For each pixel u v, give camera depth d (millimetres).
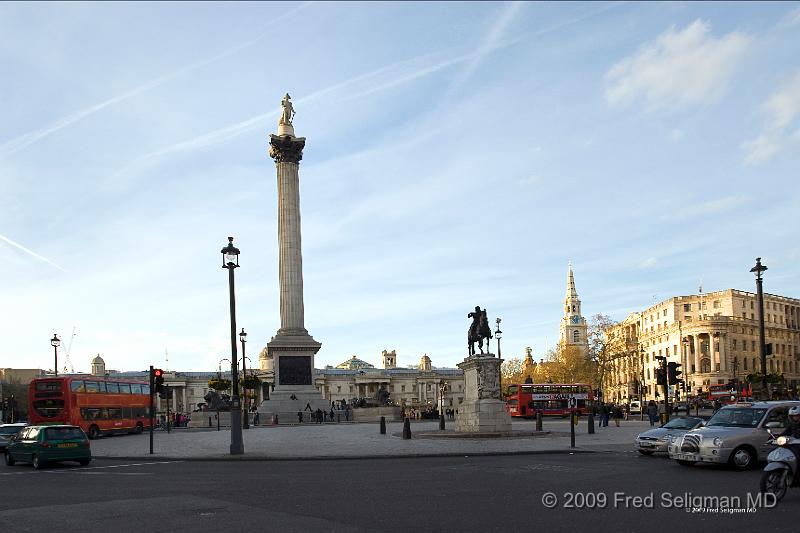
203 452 39469
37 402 58906
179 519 16938
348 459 33781
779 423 24688
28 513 18516
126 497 21172
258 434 58875
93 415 61656
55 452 33406
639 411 114438
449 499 19297
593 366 147500
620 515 16562
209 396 95125
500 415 47844
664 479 22781
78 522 16922
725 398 100062
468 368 50906
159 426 91250
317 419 86438
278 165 97750
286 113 98688
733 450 24922
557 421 81000
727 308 158625
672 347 165875
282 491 21688
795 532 14453
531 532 14711
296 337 93125
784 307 171250
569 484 21969
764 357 50656
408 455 33812
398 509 17797
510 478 23812
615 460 30438
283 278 94750
